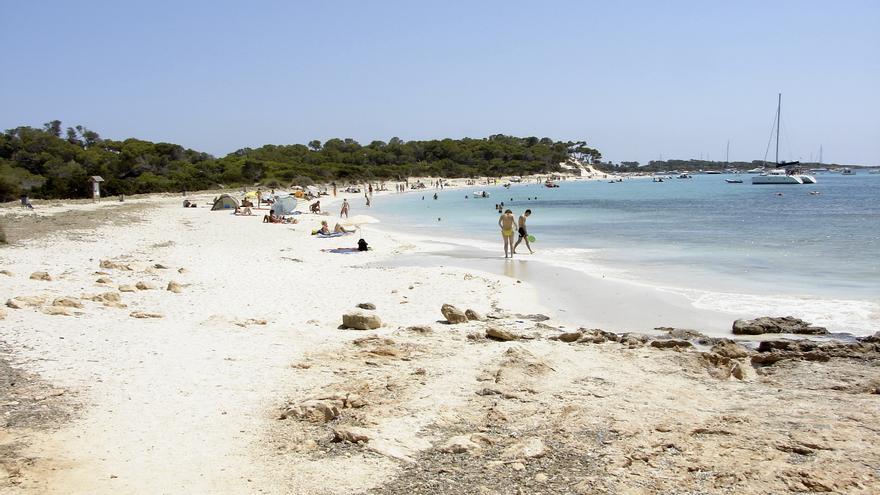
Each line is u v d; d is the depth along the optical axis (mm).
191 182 86062
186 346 10320
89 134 109125
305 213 48156
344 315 12188
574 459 6371
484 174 158625
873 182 129125
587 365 9656
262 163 107312
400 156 154875
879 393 8445
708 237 29109
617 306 14680
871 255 22000
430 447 6648
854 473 5941
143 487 5699
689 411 7703
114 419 7250
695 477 5965
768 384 8938
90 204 52000
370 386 8484
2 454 6148
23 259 19578
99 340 10422
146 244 25859
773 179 113812
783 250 23766
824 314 13547
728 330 12523
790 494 5613
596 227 35906
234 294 15633
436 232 34375
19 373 8648
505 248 23109
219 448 6570
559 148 197875
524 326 12531
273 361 9648
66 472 5887
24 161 84250
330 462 6277
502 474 6059
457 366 9461
